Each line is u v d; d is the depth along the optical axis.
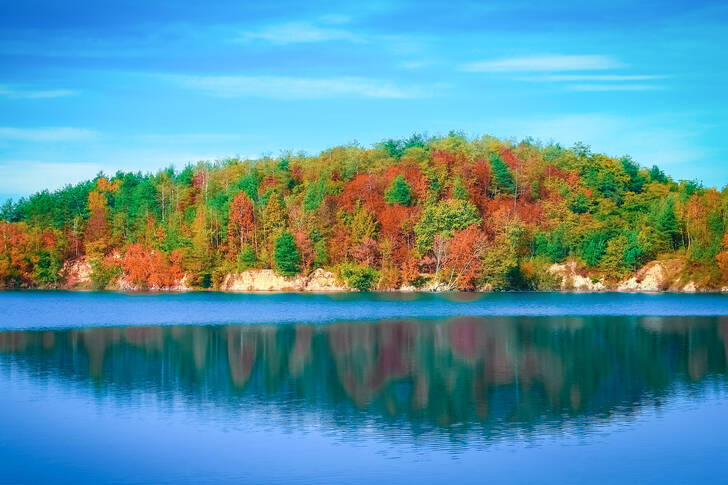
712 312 115.12
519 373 61.81
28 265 199.50
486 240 171.12
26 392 54.75
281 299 148.75
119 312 117.69
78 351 73.81
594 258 173.12
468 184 198.12
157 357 70.38
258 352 73.31
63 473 37.97
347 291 171.38
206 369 64.12
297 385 57.66
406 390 55.75
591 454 40.47
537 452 40.91
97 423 46.56
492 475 37.50
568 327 93.56
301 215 184.25
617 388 55.91
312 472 37.97
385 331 89.94
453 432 44.75
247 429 45.44
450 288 169.12
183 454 40.72
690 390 55.09
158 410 49.84
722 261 166.38
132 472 38.12
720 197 183.00
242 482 36.88
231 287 179.88
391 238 177.38
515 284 172.38
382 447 41.94
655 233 179.38
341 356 70.75
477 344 78.06
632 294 159.75
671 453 40.53
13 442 42.66
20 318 106.94
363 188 195.25
